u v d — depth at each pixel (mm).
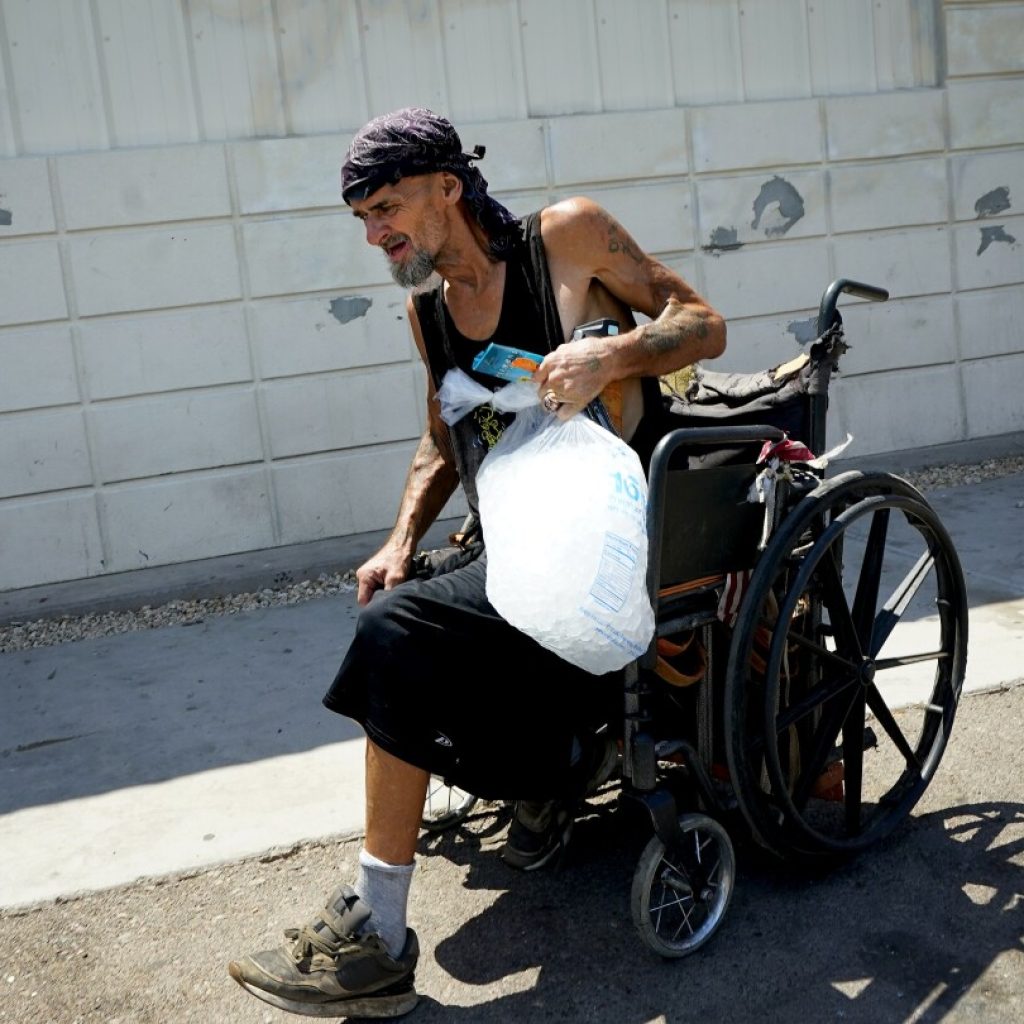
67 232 5180
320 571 5289
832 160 6180
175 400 5387
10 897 2709
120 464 5359
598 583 2047
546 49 5742
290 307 5461
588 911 2498
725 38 6027
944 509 5531
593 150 5773
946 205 6418
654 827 2201
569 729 2324
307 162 5391
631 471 2131
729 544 2316
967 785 2885
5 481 5254
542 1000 2230
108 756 3498
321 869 2758
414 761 2145
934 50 6406
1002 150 6496
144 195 5234
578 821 2854
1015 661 3584
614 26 5832
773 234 6129
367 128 2143
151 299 5301
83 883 2748
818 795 2699
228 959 2449
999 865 2537
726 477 2279
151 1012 2295
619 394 2293
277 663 4223
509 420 2322
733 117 5984
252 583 5215
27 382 5223
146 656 4457
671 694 2457
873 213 6285
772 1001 2178
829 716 2543
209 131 5363
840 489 2367
